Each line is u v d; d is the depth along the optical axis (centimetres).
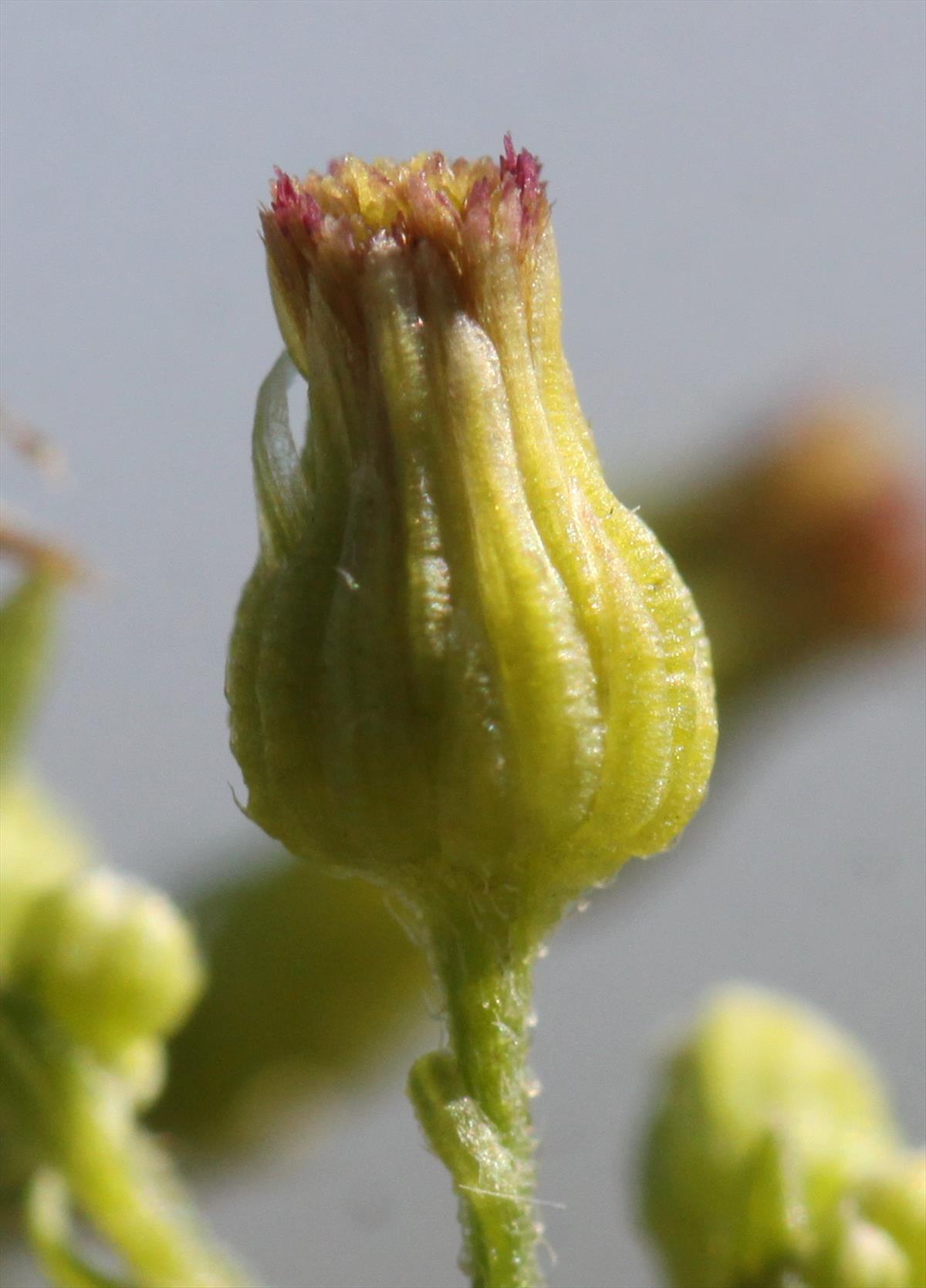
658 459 7
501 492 5
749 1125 6
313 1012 6
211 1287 6
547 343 5
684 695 5
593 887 5
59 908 6
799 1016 6
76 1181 6
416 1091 5
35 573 6
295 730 5
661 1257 6
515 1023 5
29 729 6
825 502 7
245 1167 6
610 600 5
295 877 6
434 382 5
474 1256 5
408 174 5
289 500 5
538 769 5
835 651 7
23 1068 6
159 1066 6
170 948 6
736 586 7
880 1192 6
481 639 5
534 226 5
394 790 5
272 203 5
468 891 5
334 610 5
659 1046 6
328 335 5
